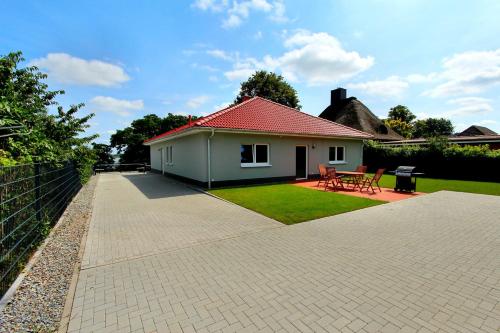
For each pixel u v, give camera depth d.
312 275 3.68
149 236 5.57
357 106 30.66
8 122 5.55
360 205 8.45
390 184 13.97
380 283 3.43
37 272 3.83
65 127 11.88
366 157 22.70
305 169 16.31
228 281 3.53
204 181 12.48
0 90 6.81
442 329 2.47
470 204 8.69
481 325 2.53
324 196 10.16
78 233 5.80
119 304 2.98
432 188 12.50
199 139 12.88
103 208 8.45
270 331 2.48
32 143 6.46
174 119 39.47
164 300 3.06
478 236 5.40
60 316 2.76
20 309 2.88
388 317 2.68
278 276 3.66
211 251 4.68
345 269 3.87
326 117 34.00
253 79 40.59
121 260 4.30
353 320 2.64
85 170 15.16
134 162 34.56
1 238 3.23
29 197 4.48
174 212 7.77
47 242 5.12
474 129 40.94
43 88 9.84
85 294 3.21
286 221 6.64
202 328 2.54
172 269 3.93
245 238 5.39
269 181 14.55
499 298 3.03
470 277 3.59
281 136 14.89
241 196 10.19
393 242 5.06
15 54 8.38
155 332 2.49
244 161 13.77
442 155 17.77
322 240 5.21
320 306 2.90
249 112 15.02
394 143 27.14
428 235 5.48
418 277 3.60
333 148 18.16
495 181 15.30
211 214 7.47
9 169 3.56
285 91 40.62
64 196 8.09
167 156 20.66
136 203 9.24
